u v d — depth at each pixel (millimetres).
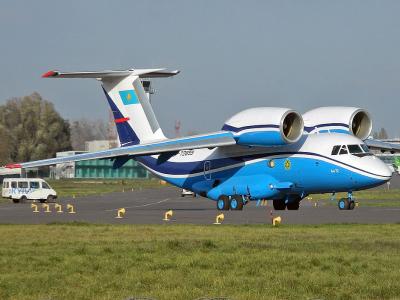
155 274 52938
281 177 132625
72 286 48875
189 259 59156
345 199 135250
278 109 128500
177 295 45625
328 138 130875
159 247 66688
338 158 128375
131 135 148125
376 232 81938
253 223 99500
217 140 130125
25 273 53500
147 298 44719
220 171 140000
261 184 133375
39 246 68938
